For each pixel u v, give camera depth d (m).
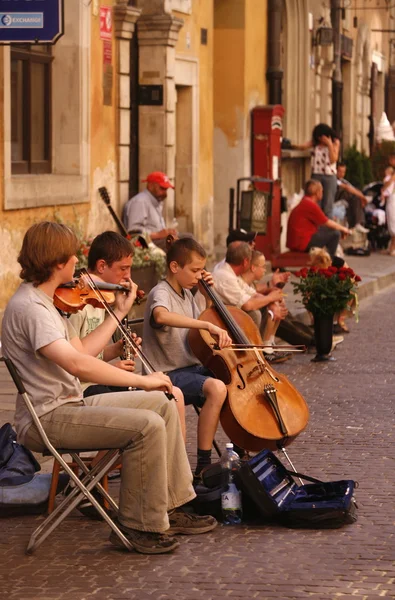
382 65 56.12
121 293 9.27
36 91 20.48
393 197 34.56
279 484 9.71
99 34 21.86
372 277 28.16
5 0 15.26
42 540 8.67
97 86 21.91
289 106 37.28
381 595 7.71
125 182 23.20
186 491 9.03
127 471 8.66
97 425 8.57
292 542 8.88
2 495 9.55
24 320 8.54
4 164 18.00
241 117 30.64
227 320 11.01
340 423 13.22
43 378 8.65
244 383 10.52
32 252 8.60
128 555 8.58
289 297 23.44
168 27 24.02
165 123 24.44
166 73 24.28
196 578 8.07
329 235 26.25
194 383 10.33
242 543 8.87
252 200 25.91
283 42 36.75
